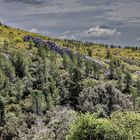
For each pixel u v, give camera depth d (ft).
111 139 205.77
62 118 359.66
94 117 225.56
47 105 442.09
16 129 385.09
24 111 438.40
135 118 208.85
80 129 220.02
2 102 414.41
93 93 387.55
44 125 384.88
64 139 320.29
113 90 383.86
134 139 203.00
